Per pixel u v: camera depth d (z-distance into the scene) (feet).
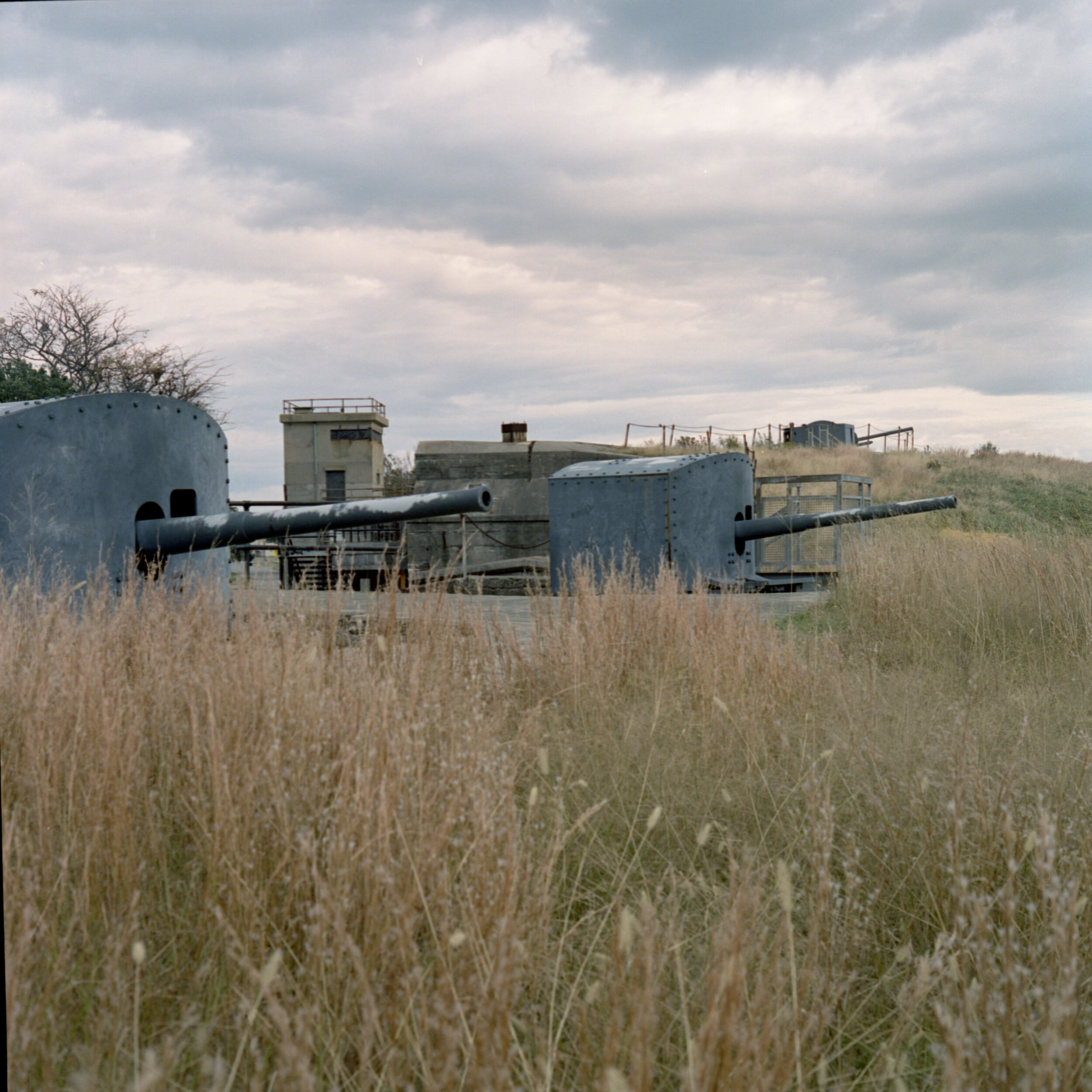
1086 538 32.81
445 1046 5.72
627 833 11.91
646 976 5.61
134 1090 5.26
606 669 19.76
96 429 25.07
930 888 9.71
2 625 14.48
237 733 10.57
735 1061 5.76
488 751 11.16
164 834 9.84
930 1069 7.16
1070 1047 5.96
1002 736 14.90
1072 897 7.38
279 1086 5.89
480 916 7.49
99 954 7.58
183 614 17.24
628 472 54.34
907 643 26.25
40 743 9.77
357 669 13.94
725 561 54.80
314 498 179.83
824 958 8.13
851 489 101.24
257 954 7.52
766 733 15.44
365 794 8.65
